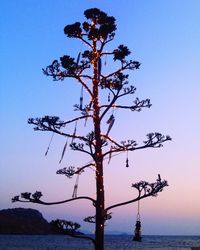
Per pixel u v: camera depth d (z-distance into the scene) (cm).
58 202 1478
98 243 1489
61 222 1479
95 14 1554
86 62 1527
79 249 11131
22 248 11181
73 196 1496
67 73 1511
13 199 1446
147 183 1452
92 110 1520
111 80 1519
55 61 1512
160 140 1509
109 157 1515
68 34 1548
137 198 1473
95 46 1547
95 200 1512
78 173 1509
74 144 1503
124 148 1511
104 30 1509
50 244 14412
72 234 1484
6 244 13288
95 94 1527
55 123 1482
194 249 6219
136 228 1570
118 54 1520
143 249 12531
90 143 1510
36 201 1447
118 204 1496
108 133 1516
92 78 1533
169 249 12431
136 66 1534
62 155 1498
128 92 1521
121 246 14988
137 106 1523
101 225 1498
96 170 1512
